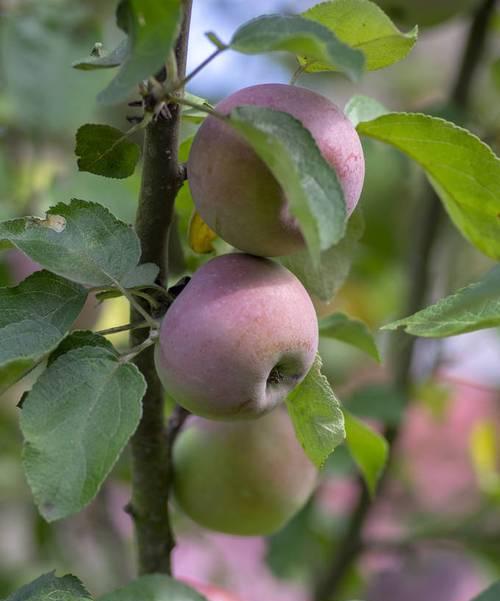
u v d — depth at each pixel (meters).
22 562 1.37
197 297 0.74
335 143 0.74
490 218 0.83
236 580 1.50
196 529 1.41
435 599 1.57
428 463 1.79
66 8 1.28
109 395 0.73
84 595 0.77
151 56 0.69
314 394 0.78
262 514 0.90
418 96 1.74
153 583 0.84
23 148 1.24
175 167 0.76
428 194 1.22
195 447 0.90
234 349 0.73
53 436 0.71
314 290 0.83
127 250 0.77
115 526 1.33
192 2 0.74
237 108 0.71
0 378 0.73
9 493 1.31
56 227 0.77
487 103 1.31
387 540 1.22
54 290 0.76
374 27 0.76
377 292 1.42
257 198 0.73
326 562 1.27
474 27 1.21
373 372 1.39
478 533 1.25
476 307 0.74
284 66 1.50
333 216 0.70
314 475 0.93
